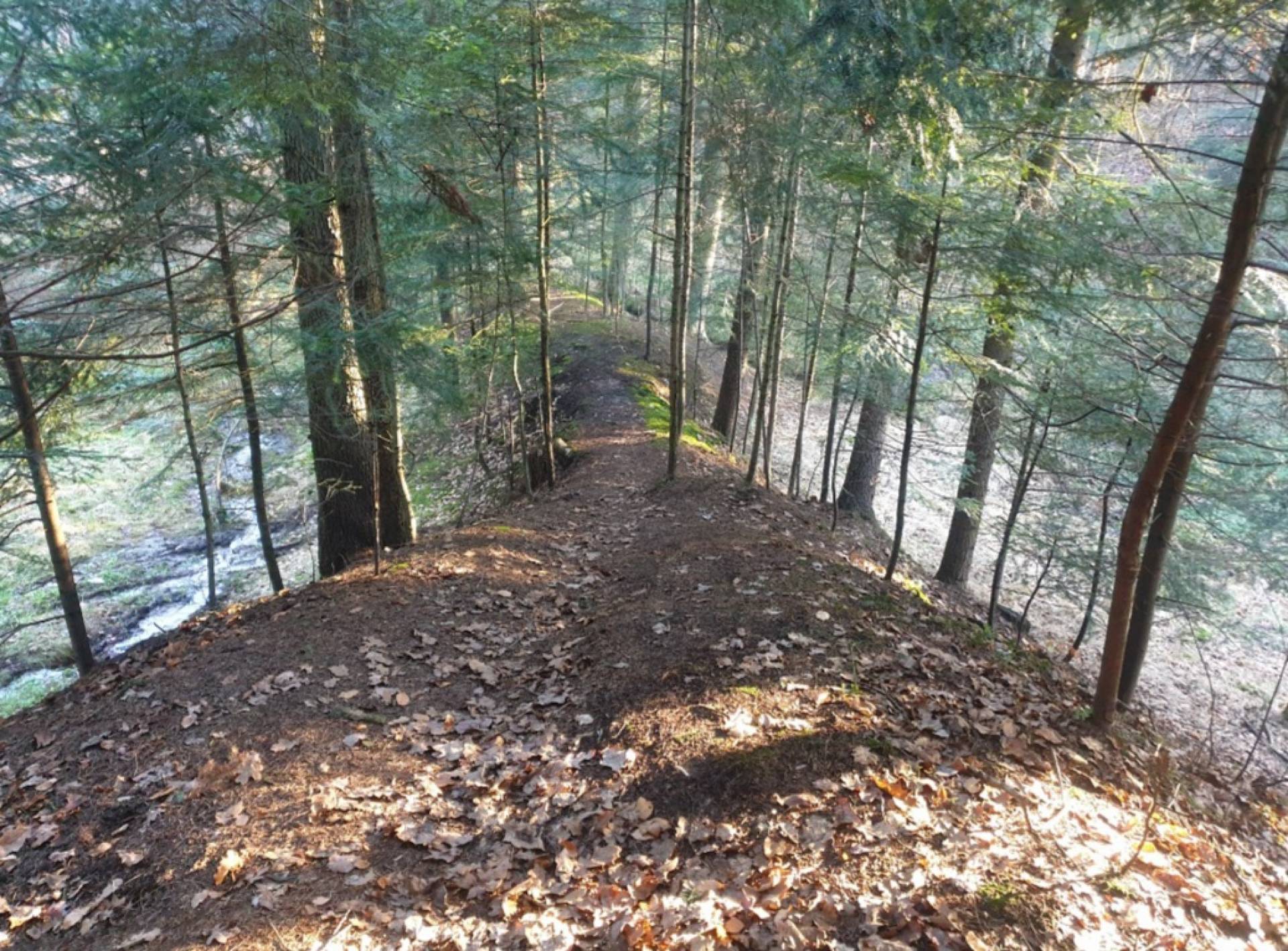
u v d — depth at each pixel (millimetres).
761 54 8383
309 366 7141
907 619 6746
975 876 3488
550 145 9875
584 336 23625
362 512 9273
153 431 13133
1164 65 4832
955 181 7355
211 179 5332
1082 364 7414
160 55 4605
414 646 6508
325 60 4734
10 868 4258
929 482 13758
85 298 3852
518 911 3668
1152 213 7027
